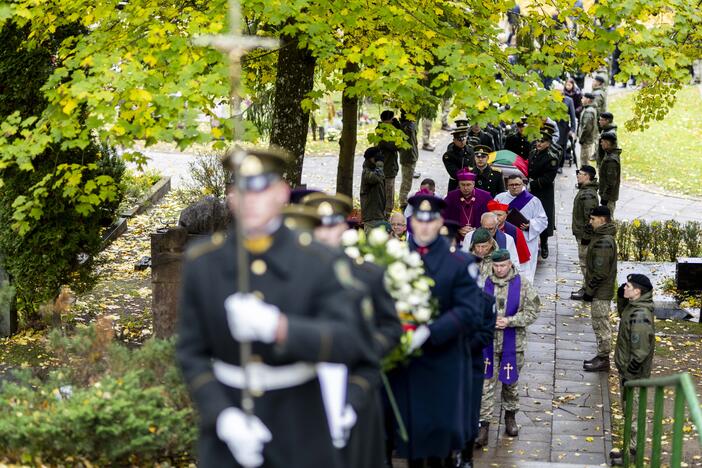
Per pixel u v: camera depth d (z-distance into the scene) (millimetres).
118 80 11148
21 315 15102
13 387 8023
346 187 20000
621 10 12945
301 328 4266
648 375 12000
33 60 14023
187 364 4559
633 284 12023
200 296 4539
